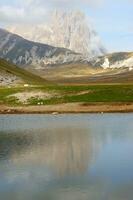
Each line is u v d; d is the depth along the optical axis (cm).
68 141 5950
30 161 4497
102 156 4744
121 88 12438
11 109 11688
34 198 3180
